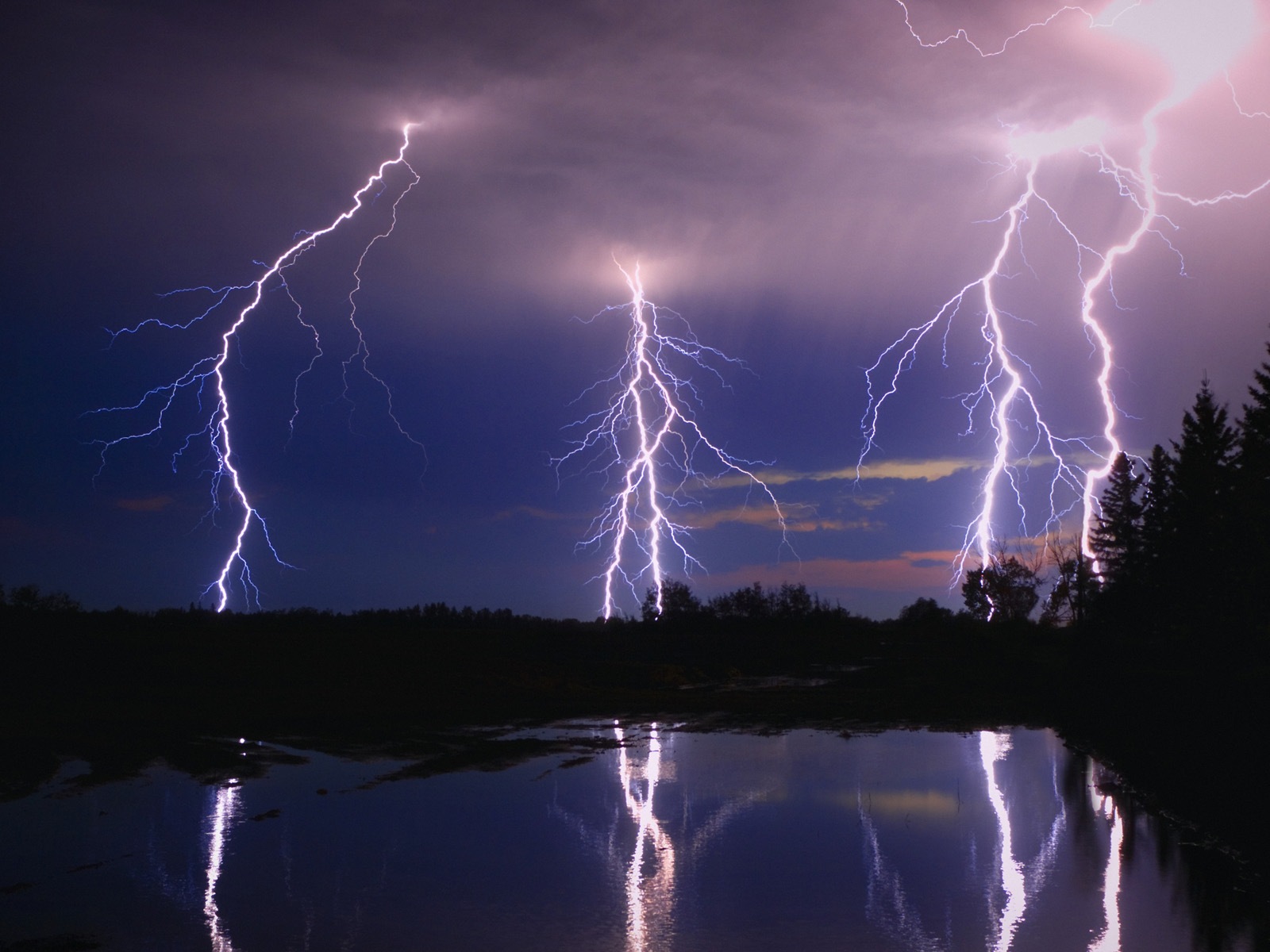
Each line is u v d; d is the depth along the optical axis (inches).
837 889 352.8
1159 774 585.0
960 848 415.2
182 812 468.1
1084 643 1733.5
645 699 1086.4
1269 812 463.2
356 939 297.0
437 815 470.6
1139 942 299.0
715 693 1170.6
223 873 366.3
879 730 836.6
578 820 462.0
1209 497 1424.7
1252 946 294.7
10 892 339.3
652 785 556.1
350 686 1068.5
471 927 308.5
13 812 463.5
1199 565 1389.0
